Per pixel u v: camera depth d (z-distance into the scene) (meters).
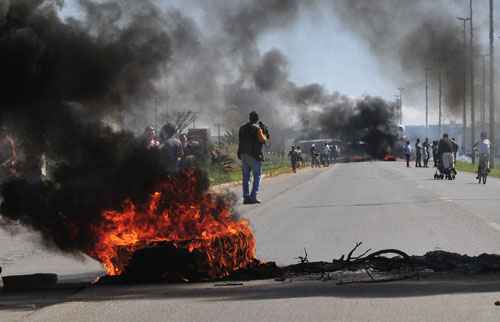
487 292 8.87
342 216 20.61
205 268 9.92
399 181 43.47
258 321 7.64
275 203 26.12
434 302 8.36
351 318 7.67
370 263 10.86
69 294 9.31
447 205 24.19
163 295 9.05
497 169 63.50
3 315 8.11
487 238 15.20
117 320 7.82
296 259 12.59
